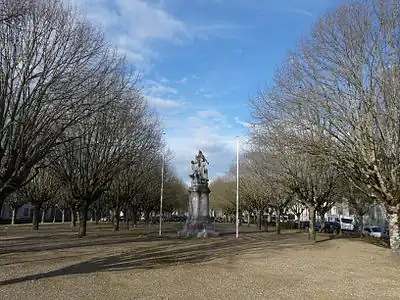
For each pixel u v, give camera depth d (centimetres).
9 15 1277
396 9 1705
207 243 2564
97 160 2862
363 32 1764
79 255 1756
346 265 1627
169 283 1131
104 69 2070
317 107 1917
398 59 1670
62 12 1636
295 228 6181
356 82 1748
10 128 1341
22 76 1412
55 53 1538
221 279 1216
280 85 2231
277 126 2344
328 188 2831
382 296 1023
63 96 1502
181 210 11888
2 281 1109
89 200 2973
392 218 1770
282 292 1048
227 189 6788
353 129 1797
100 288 1038
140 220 9156
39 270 1311
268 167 2984
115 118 2652
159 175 5403
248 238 3188
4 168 1423
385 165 1764
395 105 1650
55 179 3925
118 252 1900
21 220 7025
